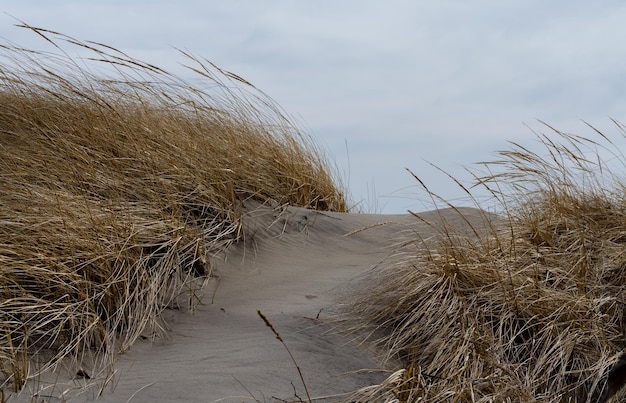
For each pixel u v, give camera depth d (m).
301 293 5.09
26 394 3.52
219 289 5.16
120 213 5.09
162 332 4.43
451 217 7.00
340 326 4.48
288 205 6.88
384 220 7.11
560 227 5.54
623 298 4.72
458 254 5.00
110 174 5.63
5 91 6.57
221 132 7.06
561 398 4.07
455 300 4.48
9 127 6.16
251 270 5.55
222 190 6.23
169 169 5.90
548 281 4.93
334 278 5.40
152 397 3.55
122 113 6.53
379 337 4.41
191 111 7.08
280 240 6.18
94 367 3.91
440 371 4.02
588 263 4.97
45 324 4.07
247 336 4.33
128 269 4.60
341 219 6.88
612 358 4.12
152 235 5.09
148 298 4.61
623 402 3.86
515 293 4.58
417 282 4.79
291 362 3.97
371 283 5.09
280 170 7.29
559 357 4.18
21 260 4.34
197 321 4.62
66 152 5.66
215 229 5.84
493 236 5.41
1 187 5.09
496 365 3.90
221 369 3.88
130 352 4.16
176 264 5.07
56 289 4.36
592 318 4.46
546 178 5.93
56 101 6.46
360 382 3.87
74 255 4.49
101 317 4.38
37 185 5.26
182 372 3.85
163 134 6.40
